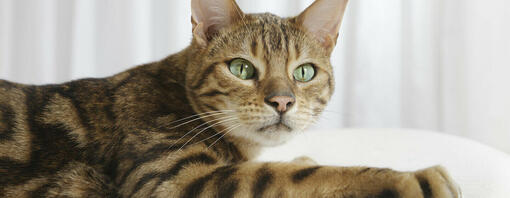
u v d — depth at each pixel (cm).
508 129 84
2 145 55
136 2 98
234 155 58
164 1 97
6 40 102
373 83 93
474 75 85
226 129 57
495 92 84
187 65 58
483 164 64
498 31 83
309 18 60
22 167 55
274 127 56
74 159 55
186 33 97
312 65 59
